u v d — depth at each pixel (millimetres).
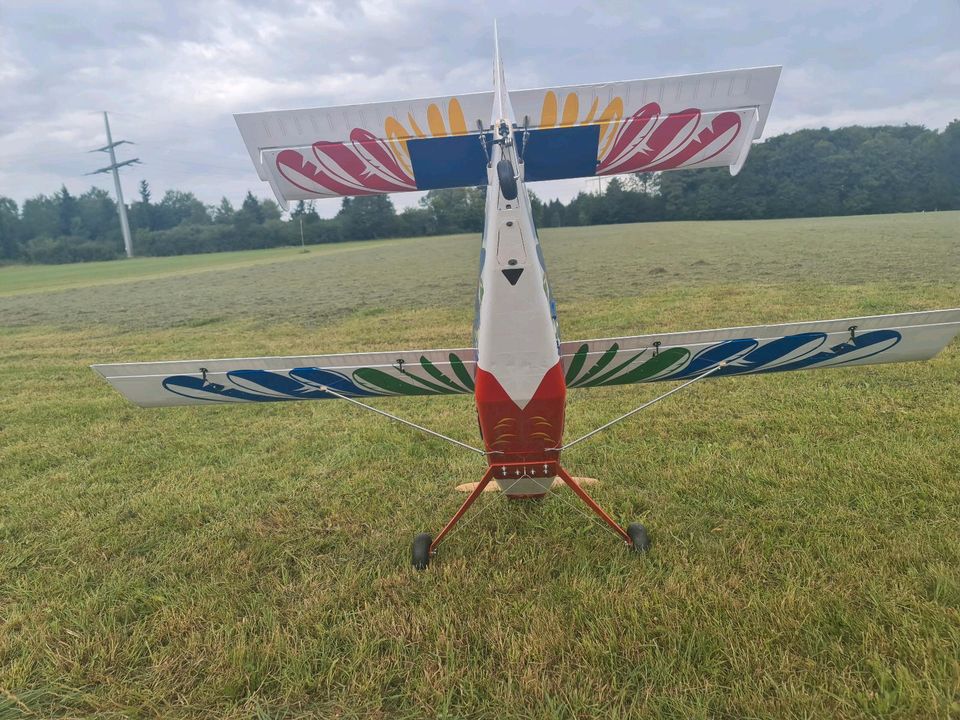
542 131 3156
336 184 3344
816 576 3000
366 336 11328
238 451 5426
